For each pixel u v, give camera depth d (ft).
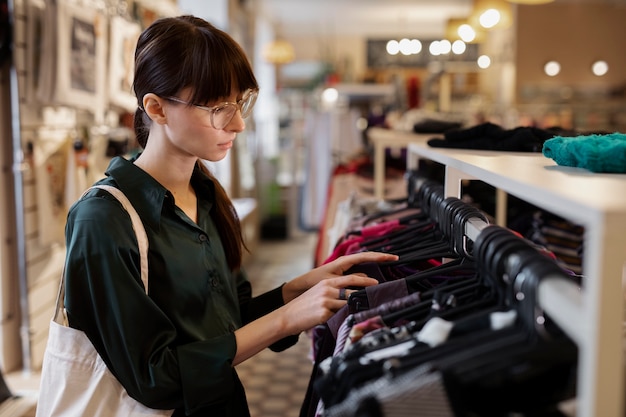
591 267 2.29
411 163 7.85
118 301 4.16
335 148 20.03
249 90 4.53
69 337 4.31
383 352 3.22
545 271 2.79
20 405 10.45
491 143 5.93
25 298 11.64
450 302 3.63
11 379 11.50
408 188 7.75
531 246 3.45
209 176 5.26
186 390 4.20
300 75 49.62
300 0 35.58
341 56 49.60
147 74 4.39
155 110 4.45
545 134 5.76
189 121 4.36
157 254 4.50
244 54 4.49
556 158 3.84
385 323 3.79
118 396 4.33
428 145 6.46
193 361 4.25
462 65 33.86
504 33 33.99
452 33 23.20
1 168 11.51
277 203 30.89
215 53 4.29
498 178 3.32
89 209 4.28
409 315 3.81
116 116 14.92
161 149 4.67
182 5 21.48
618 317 2.25
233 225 5.32
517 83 31.65
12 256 11.85
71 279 4.24
